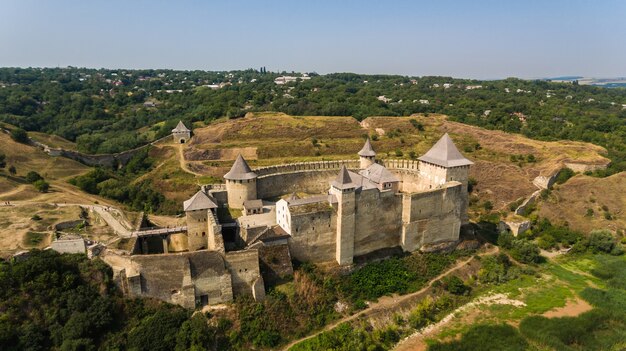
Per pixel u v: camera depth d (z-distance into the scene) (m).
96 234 62.28
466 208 81.88
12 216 66.12
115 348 49.53
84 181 98.31
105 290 53.41
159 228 67.06
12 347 46.56
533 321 60.31
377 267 68.50
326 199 65.81
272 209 73.31
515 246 80.31
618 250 83.69
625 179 101.81
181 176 109.94
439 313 63.66
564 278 74.69
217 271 56.62
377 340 56.59
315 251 66.00
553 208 98.19
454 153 79.19
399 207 72.00
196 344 50.22
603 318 61.50
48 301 50.84
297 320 57.38
